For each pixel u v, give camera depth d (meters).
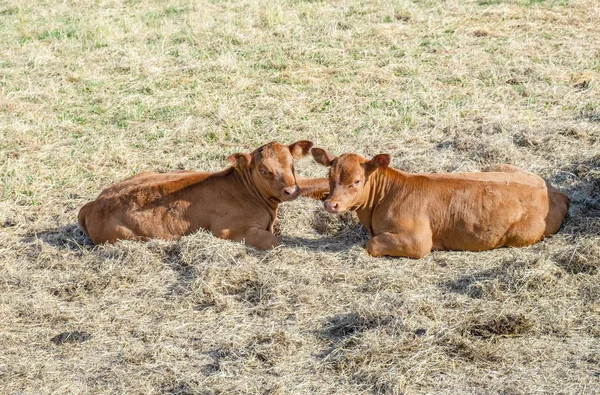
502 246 10.44
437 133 14.28
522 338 8.38
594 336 8.37
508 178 10.68
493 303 9.01
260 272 9.94
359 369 7.99
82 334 8.97
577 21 19.52
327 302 9.35
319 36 19.55
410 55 17.98
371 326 8.70
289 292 9.52
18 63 18.84
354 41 19.09
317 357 8.34
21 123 15.39
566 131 13.70
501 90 15.84
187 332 8.95
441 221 10.40
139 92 16.91
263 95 16.25
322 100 15.95
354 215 11.45
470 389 7.68
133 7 23.36
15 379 8.25
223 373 8.10
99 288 9.94
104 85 17.31
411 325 8.59
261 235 10.75
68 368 8.41
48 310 9.49
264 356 8.32
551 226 10.41
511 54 17.69
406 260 10.25
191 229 10.96
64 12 23.08
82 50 19.52
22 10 23.25
